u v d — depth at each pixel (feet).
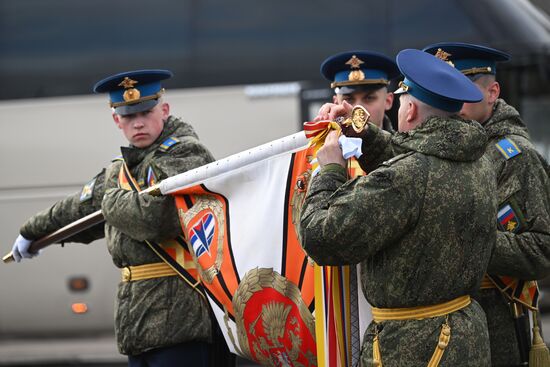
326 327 27.40
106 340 70.49
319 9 67.72
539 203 30.01
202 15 69.62
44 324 70.74
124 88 34.65
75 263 69.51
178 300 33.76
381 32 65.98
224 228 30.60
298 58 67.62
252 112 67.87
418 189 24.17
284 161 29.32
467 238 24.67
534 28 63.21
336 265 24.80
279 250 29.09
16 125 71.56
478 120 31.78
